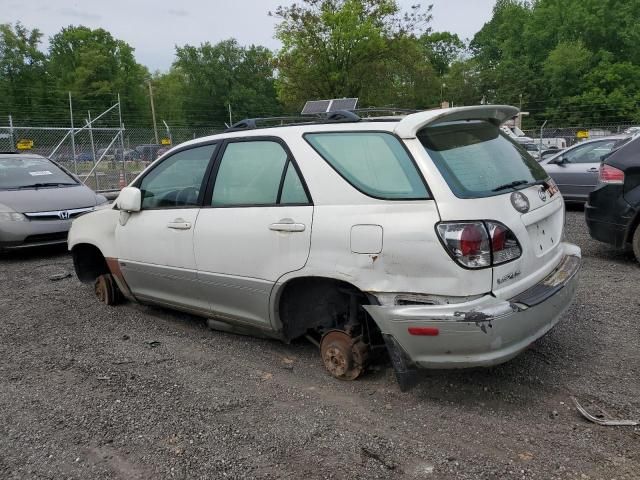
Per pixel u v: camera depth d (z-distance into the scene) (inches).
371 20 1072.2
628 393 136.2
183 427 128.3
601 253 281.9
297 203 143.9
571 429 122.0
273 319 153.2
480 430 123.0
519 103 2625.5
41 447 121.9
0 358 171.2
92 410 137.2
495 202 126.1
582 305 200.7
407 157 129.6
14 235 306.7
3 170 348.8
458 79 2819.9
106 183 724.0
